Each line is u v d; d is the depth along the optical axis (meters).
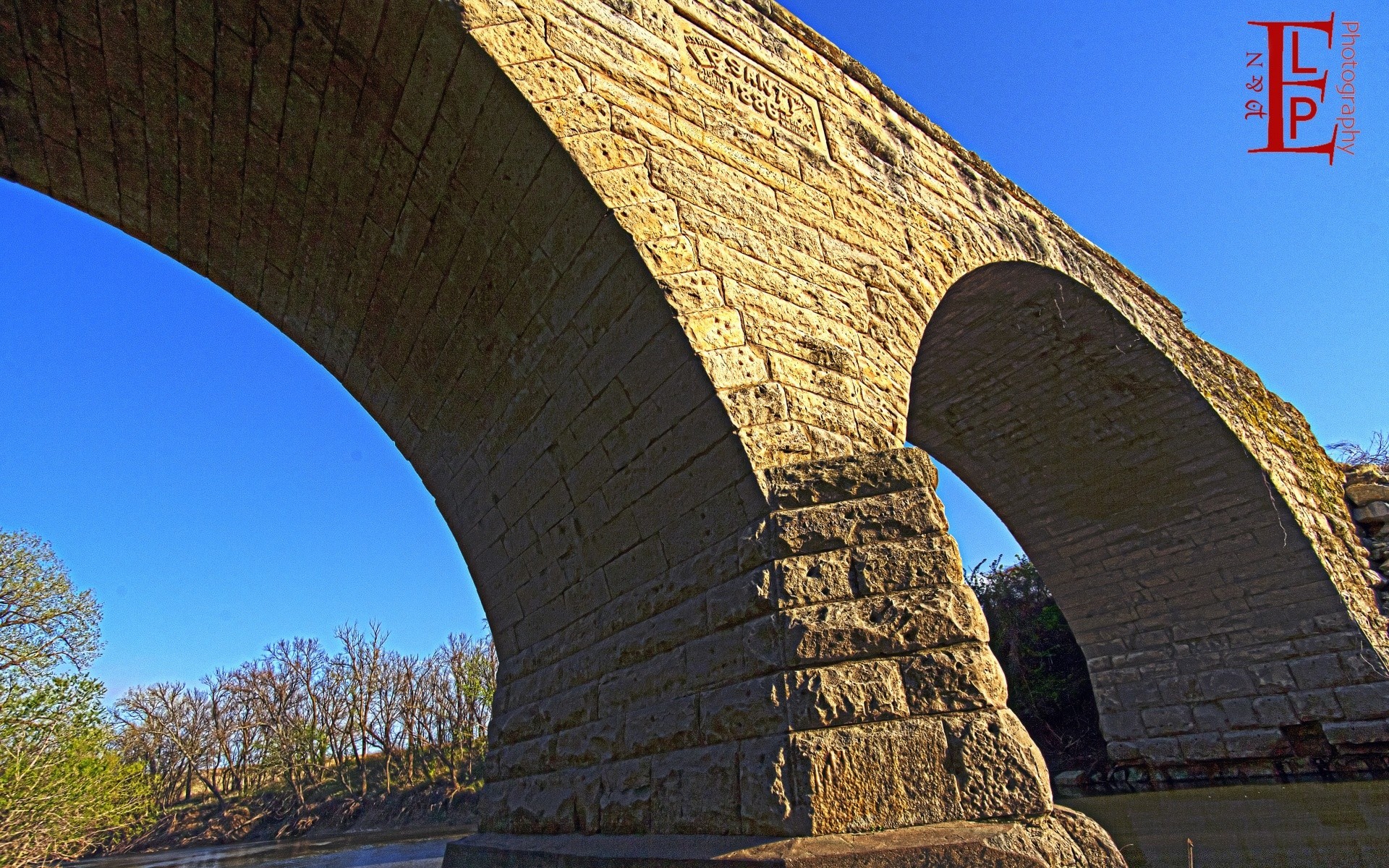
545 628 7.04
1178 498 12.17
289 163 6.07
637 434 5.47
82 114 5.70
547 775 6.23
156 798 48.31
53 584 16.20
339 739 47.19
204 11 4.96
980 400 11.73
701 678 4.63
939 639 3.99
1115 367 10.99
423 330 6.98
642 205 5.14
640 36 5.78
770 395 5.06
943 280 7.29
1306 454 12.89
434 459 8.23
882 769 3.72
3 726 14.61
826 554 4.32
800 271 5.89
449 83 5.08
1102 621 13.84
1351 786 10.15
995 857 3.27
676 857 4.04
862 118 7.39
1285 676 11.49
